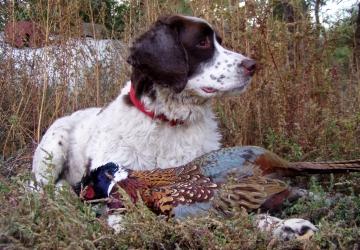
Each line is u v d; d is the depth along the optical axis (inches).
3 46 94.0
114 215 52.2
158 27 67.1
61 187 58.7
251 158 55.6
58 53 92.0
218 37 69.3
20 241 46.4
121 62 95.7
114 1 107.0
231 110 82.3
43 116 90.8
